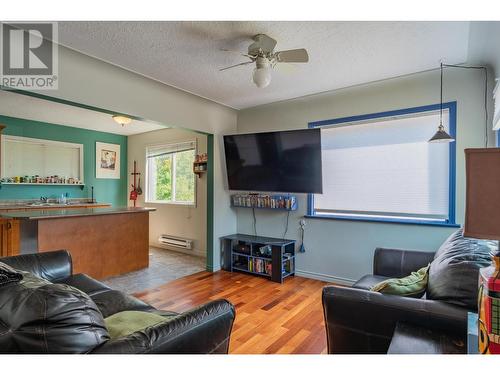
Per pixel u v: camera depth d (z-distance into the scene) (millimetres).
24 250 3393
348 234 3453
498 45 2223
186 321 1204
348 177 3500
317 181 3418
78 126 5520
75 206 5090
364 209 3395
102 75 2684
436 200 2965
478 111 2691
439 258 1729
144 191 6012
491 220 912
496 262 1000
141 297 3076
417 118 3061
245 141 3828
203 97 3758
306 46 2330
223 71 2873
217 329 1318
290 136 3488
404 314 1381
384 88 3195
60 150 5426
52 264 2291
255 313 2686
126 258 3955
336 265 3541
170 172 5570
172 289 3324
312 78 3049
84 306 1037
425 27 2037
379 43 2277
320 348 2088
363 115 3336
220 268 4172
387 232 3184
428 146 3008
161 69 2828
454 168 2807
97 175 5938
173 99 3422
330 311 1579
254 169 3844
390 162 3225
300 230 3842
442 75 2863
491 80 2633
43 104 4031
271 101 3930
